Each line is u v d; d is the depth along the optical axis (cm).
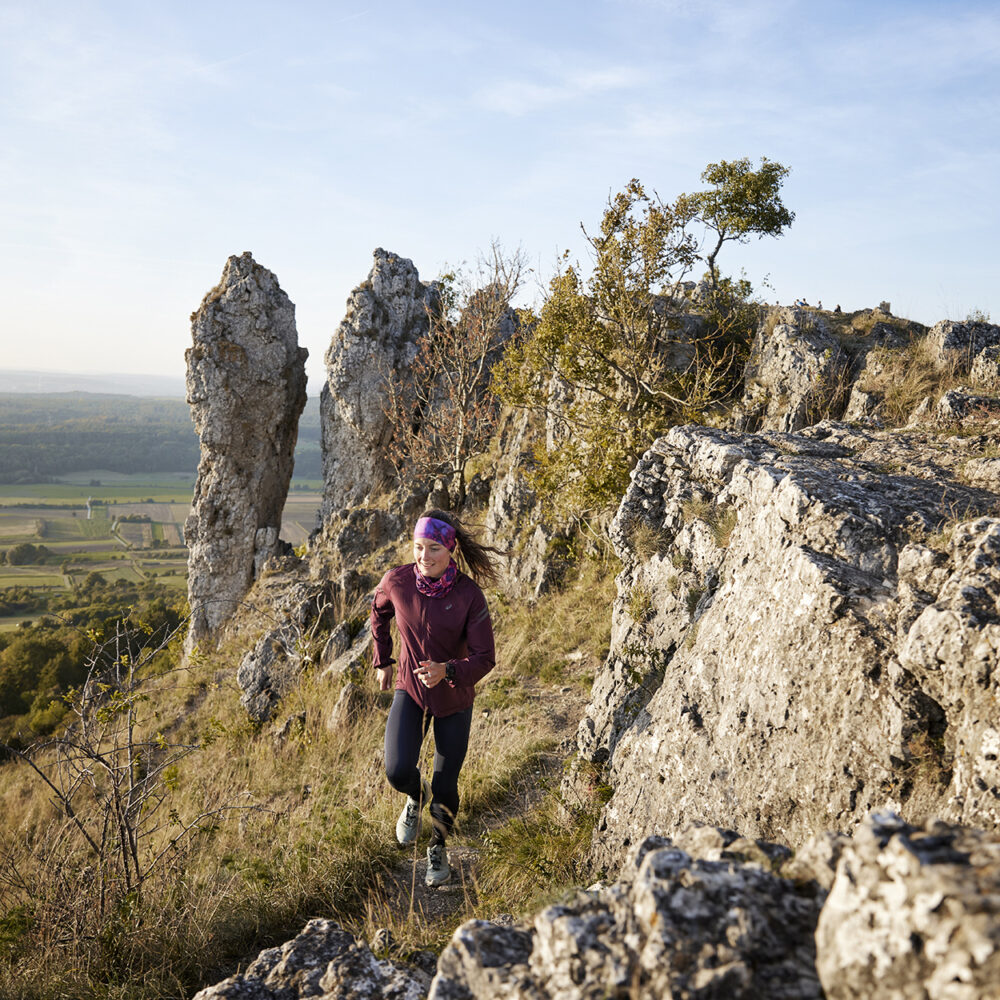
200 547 2277
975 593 223
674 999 120
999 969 91
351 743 867
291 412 2397
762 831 287
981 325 910
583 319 1259
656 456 584
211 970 354
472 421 1958
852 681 257
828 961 115
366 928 348
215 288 2277
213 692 1445
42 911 372
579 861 426
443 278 2255
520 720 808
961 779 202
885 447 464
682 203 1219
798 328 1159
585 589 1193
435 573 348
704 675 376
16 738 480
